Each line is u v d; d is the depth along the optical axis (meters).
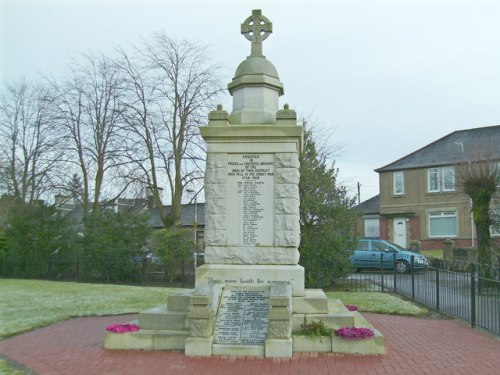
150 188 30.84
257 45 11.31
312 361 7.92
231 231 10.21
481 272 14.90
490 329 10.84
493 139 40.16
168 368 7.56
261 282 9.81
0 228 30.61
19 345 9.41
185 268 23.53
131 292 18.78
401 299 16.75
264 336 8.52
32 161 33.97
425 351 8.79
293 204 10.16
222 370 7.44
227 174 10.34
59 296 17.39
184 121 30.09
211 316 8.52
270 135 10.22
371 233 44.66
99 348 8.95
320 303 9.41
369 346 8.42
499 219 22.45
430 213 41.28
